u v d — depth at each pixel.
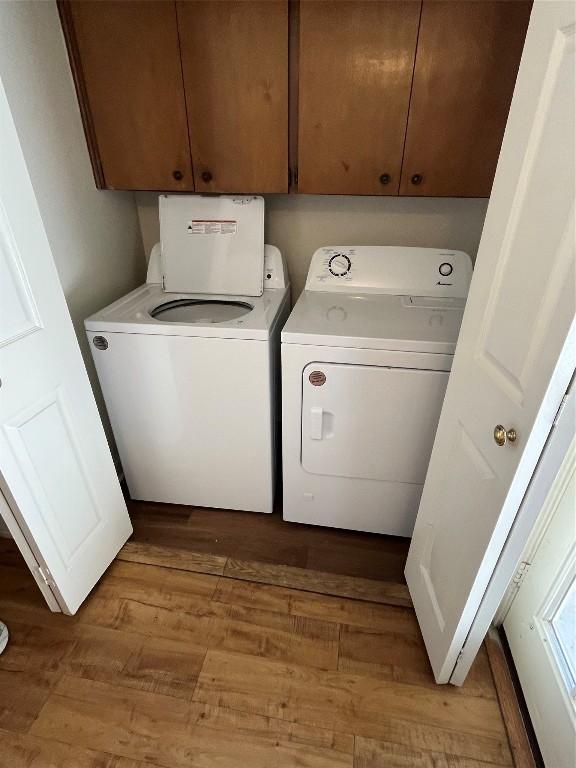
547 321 0.72
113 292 1.86
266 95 1.40
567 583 1.07
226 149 1.50
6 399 1.08
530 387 0.76
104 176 1.63
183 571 1.60
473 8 1.20
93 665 1.31
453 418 1.12
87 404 1.39
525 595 1.24
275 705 1.22
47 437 1.23
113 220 1.81
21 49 1.28
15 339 1.08
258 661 1.32
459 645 1.12
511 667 1.29
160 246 1.83
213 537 1.76
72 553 1.39
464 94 1.32
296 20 1.30
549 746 1.05
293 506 1.75
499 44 1.24
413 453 1.52
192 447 1.71
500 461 0.86
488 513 0.91
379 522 1.72
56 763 1.10
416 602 1.42
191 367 1.52
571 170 0.66
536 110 0.76
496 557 0.93
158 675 1.29
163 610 1.47
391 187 1.49
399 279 1.72
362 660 1.33
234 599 1.50
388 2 1.22
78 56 1.42
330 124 1.41
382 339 1.34
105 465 1.51
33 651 1.34
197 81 1.40
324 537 1.77
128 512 1.87
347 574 1.60
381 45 1.27
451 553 1.13
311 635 1.39
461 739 1.15
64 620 1.43
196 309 1.85
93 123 1.54
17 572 1.60
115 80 1.44
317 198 1.82
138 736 1.15
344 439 1.54
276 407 1.72
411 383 1.39
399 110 1.36
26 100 1.31
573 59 0.65
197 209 1.75
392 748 1.13
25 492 1.17
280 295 1.79
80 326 1.66
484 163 1.41
